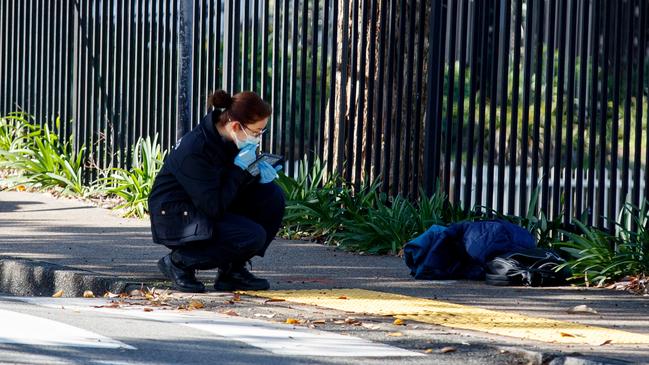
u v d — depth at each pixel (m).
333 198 35.69
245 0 39.12
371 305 23.23
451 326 20.92
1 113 52.97
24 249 29.75
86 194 43.25
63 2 47.94
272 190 25.02
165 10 42.28
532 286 26.66
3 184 46.06
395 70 35.62
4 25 53.09
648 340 19.95
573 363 17.88
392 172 35.66
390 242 32.16
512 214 32.34
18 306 21.91
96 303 22.94
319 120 37.28
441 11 34.03
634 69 31.56
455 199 33.66
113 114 44.84
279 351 18.38
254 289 25.00
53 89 48.47
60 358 17.34
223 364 17.39
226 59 39.81
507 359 18.48
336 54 37.28
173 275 24.58
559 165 31.48
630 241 28.48
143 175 39.75
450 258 27.64
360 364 17.66
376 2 35.94
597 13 30.50
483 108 33.19
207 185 23.75
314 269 28.61
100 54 45.69
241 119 23.62
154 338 19.12
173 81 41.88
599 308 23.66
